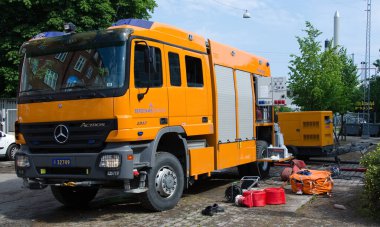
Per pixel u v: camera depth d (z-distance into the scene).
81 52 7.51
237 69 10.89
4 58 23.56
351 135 38.28
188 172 8.59
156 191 7.75
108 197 9.72
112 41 7.27
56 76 7.65
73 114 7.32
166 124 7.99
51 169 7.55
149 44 7.73
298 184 9.27
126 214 7.81
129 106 7.14
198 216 7.52
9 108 23.41
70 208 8.67
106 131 7.05
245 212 7.76
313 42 25.75
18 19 23.09
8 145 18.69
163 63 8.05
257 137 12.45
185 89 8.60
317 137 15.78
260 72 12.43
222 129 9.90
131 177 7.06
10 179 12.87
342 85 26.84
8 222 7.54
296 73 25.91
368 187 7.25
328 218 7.22
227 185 11.05
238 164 10.60
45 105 7.59
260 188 9.65
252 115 11.59
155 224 7.04
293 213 7.59
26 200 9.62
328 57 25.75
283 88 11.91
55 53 7.76
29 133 7.77
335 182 10.71
